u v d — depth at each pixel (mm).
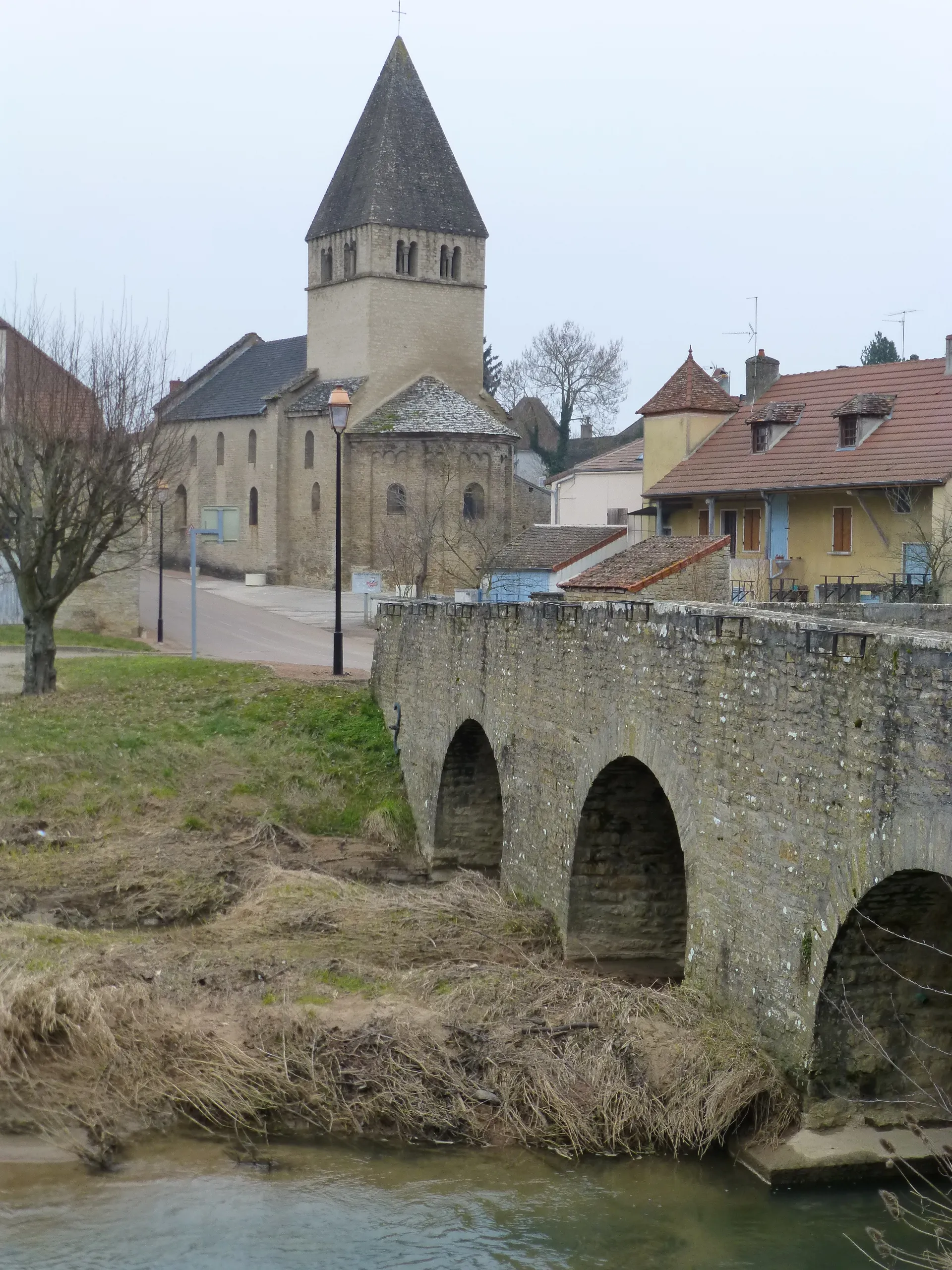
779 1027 13023
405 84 77750
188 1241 12039
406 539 67375
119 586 50406
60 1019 15359
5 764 28375
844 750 11867
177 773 28656
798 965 12656
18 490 34000
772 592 41250
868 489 39688
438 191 76562
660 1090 13805
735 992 13875
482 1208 12523
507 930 19031
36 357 35125
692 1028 14055
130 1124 14133
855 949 12156
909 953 12234
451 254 76688
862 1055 12508
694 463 47188
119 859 23891
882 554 39750
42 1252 11883
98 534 35312
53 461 33812
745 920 13648
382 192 74938
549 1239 12008
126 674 35594
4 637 46781
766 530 43594
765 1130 12914
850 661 11781
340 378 76812
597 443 97812
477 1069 14719
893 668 11117
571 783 18250
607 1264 11586
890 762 11148
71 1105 14383
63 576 34406
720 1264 11422
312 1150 13727
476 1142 13781
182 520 87688
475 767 24750
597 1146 13477
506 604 21203
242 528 80812
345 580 72000
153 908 21312
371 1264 11680
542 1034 15062
